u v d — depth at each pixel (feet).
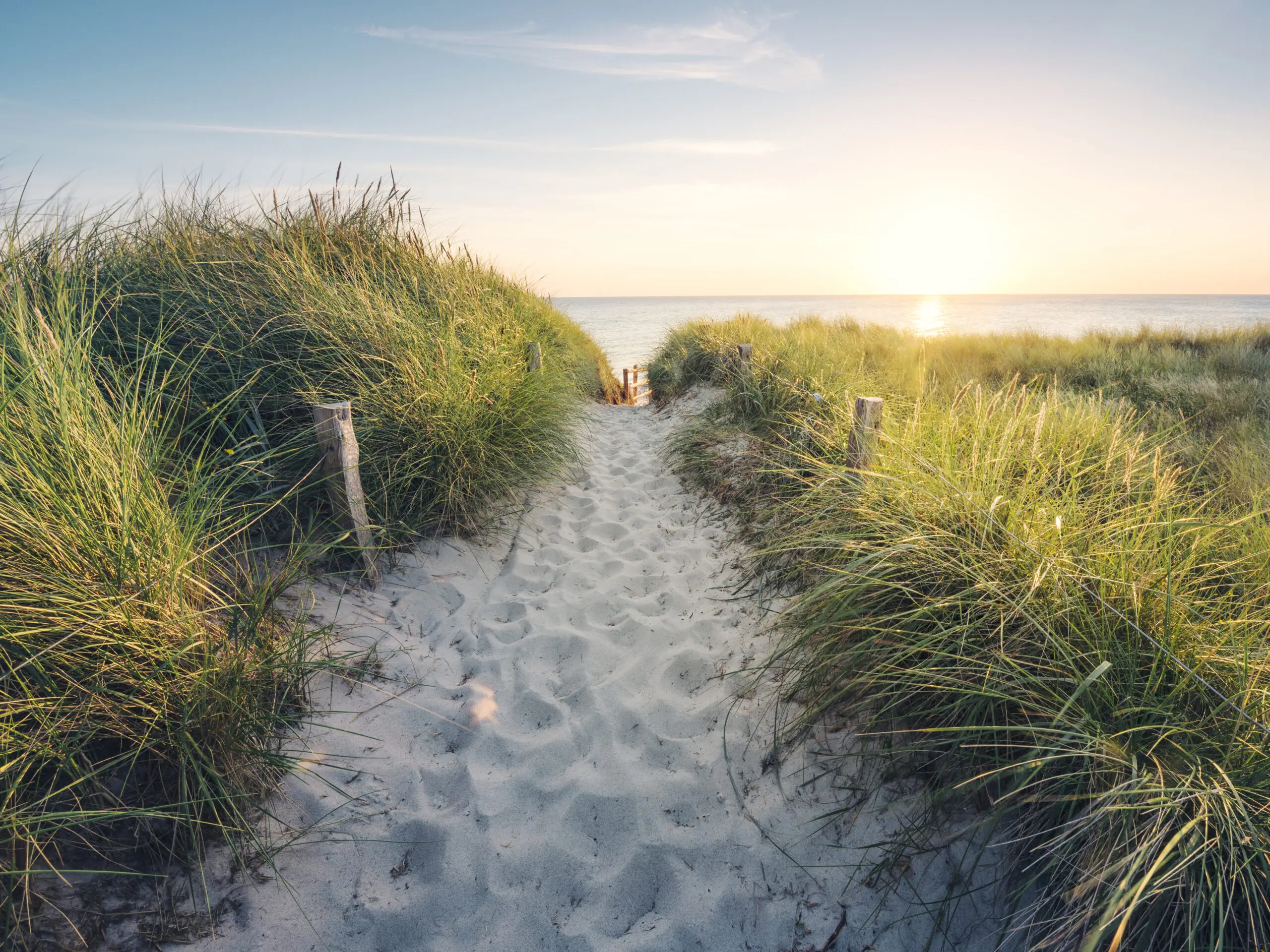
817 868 6.50
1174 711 5.78
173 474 9.11
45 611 5.95
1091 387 26.13
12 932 5.04
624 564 13.10
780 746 7.84
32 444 6.81
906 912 5.98
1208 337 36.60
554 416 17.61
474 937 6.12
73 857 5.64
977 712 6.57
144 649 6.34
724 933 6.09
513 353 18.22
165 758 6.19
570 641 10.41
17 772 5.56
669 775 7.80
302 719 7.88
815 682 8.05
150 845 5.97
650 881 6.67
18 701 5.53
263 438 10.98
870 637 7.74
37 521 6.37
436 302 17.01
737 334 32.19
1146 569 6.99
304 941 5.85
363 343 13.21
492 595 11.87
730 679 9.30
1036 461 9.61
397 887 6.47
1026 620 6.79
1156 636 6.22
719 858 6.77
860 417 11.03
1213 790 4.89
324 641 9.13
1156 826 5.08
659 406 30.35
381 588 11.16
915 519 8.39
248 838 6.41
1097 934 4.42
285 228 16.61
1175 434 15.30
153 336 11.94
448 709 8.89
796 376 19.81
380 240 18.49
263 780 6.94
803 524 11.42
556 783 7.73
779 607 10.50
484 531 13.67
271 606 8.54
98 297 11.36
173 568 6.88
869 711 7.54
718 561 12.92
